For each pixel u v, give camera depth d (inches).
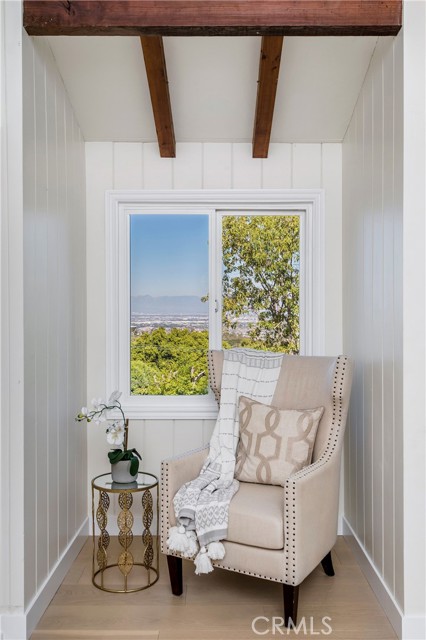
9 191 83.8
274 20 87.0
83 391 123.7
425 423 83.0
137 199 126.8
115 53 103.7
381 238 95.3
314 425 98.2
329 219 127.5
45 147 96.6
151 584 100.4
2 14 84.1
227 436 105.9
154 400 129.6
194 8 87.3
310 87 111.3
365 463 106.3
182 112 118.0
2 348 82.6
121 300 129.6
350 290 118.6
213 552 87.0
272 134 124.4
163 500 95.3
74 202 116.4
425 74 83.4
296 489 83.4
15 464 82.9
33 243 89.0
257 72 108.3
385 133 93.2
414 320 83.1
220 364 114.9
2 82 83.8
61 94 107.9
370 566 100.5
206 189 126.4
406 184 83.2
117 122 120.9
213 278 130.4
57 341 102.8
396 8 85.7
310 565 87.6
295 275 131.8
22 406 83.0
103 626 86.4
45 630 85.4
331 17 86.5
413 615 82.4
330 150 127.4
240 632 84.7
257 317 132.3
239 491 95.3
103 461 127.4
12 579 82.6
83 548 118.8
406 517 82.8
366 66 105.3
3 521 82.1
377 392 97.7
